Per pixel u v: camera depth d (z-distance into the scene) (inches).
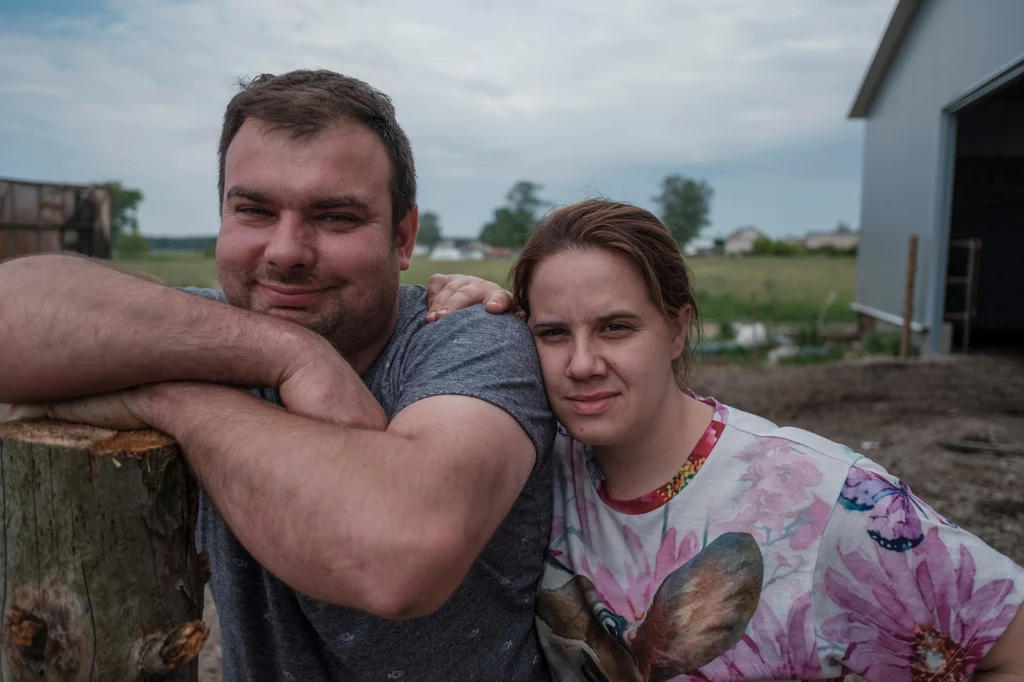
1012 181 564.4
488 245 3117.6
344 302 51.9
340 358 46.3
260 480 38.8
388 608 37.4
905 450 225.8
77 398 44.9
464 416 42.6
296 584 38.9
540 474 54.5
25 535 41.3
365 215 51.8
